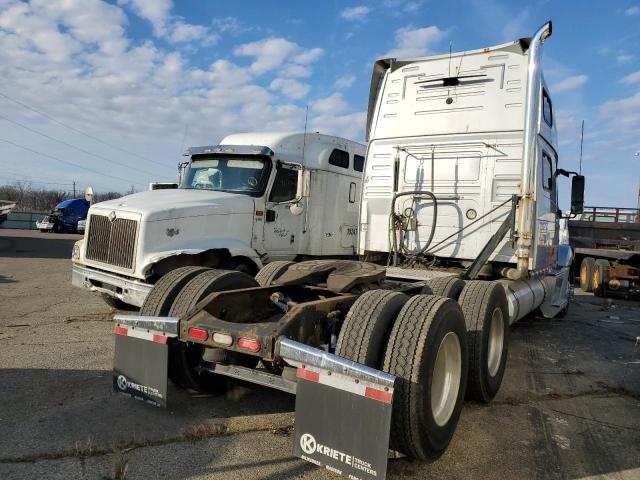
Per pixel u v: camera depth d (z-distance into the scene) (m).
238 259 7.63
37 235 30.70
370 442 2.72
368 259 7.23
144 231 6.42
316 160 9.29
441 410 3.52
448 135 6.59
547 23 5.91
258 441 3.57
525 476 3.33
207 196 7.54
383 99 7.11
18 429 3.54
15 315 7.38
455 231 6.51
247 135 9.04
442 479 3.22
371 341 3.19
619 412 4.67
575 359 6.65
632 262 13.10
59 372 4.80
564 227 11.95
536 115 5.95
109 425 3.69
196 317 3.62
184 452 3.34
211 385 4.28
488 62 6.43
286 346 3.07
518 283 6.52
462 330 3.69
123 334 3.85
